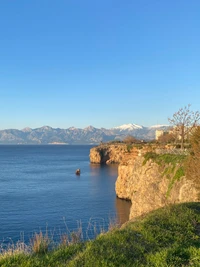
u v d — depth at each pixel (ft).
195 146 84.94
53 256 29.43
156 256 27.76
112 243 31.60
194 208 49.24
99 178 285.64
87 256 27.96
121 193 180.24
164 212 44.78
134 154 226.79
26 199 174.29
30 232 104.63
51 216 131.75
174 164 109.50
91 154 485.56
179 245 31.14
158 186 115.65
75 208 150.71
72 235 40.19
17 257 29.55
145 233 34.65
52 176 300.40
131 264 26.68
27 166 418.31
